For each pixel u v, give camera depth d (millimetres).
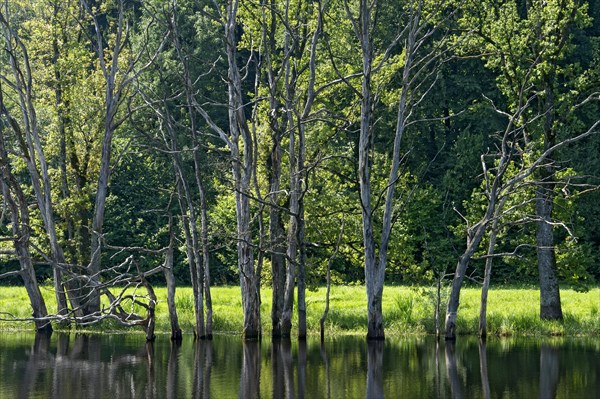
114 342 53156
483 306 54094
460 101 95125
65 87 61344
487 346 50062
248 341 53219
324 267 58562
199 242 60281
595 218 93688
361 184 51125
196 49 93500
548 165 50688
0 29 66438
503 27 57125
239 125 53938
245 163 53531
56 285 60219
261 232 54719
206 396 35594
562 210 58125
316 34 53406
